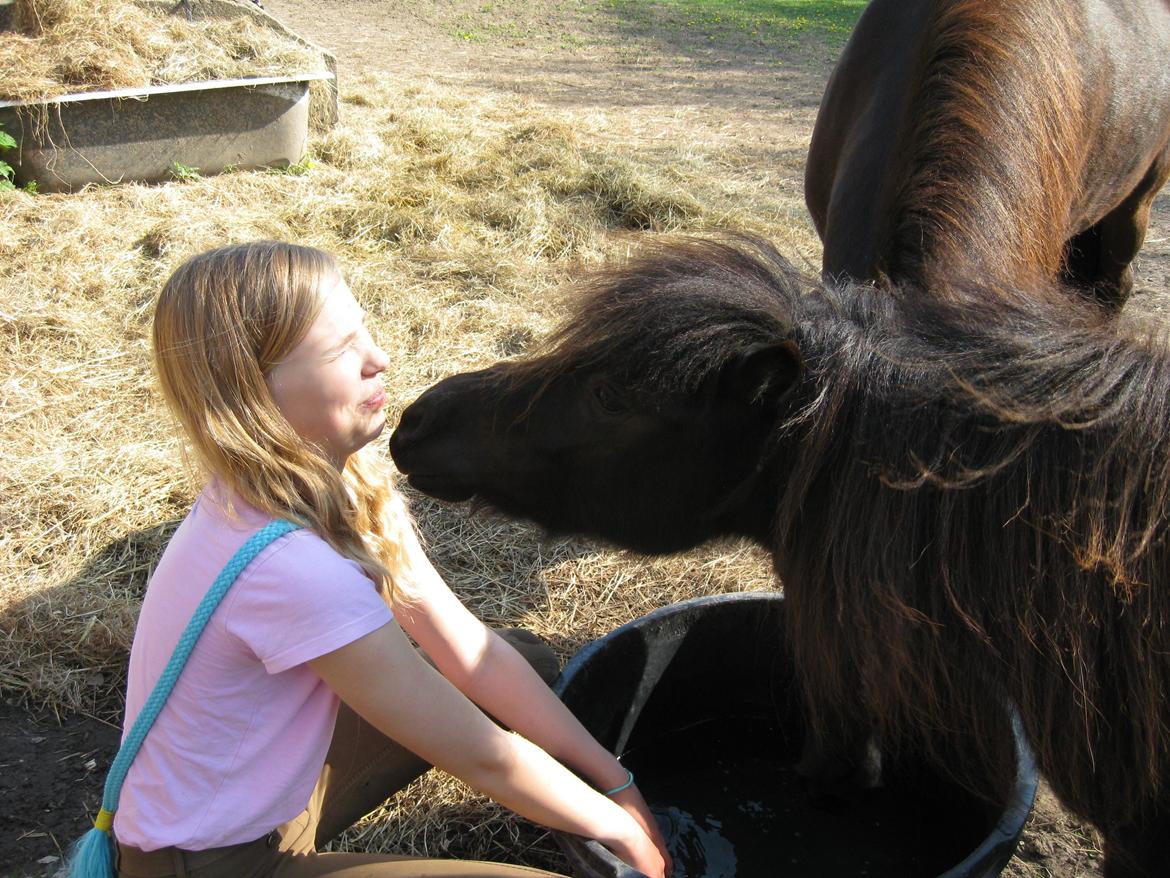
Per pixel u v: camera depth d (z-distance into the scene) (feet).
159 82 16.96
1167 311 14.01
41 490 9.67
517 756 4.62
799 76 31.83
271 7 39.27
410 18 39.04
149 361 11.89
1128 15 9.98
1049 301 5.14
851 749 6.15
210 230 15.08
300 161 18.60
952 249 6.03
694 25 41.14
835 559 4.69
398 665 4.42
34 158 16.33
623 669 6.50
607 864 4.53
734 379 4.94
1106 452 4.29
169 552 4.60
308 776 4.67
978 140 6.75
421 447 6.05
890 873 6.40
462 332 13.14
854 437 4.66
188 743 4.43
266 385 4.45
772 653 7.18
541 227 16.21
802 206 18.51
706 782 7.24
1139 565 4.28
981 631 4.45
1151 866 5.06
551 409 5.54
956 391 4.51
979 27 7.50
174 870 4.48
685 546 5.88
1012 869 6.85
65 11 17.24
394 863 4.88
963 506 4.43
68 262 13.87
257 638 4.27
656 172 19.49
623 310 5.12
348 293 4.72
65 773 7.20
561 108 25.29
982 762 5.27
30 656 8.03
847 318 4.97
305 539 4.39
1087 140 9.13
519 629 6.84
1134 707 4.41
